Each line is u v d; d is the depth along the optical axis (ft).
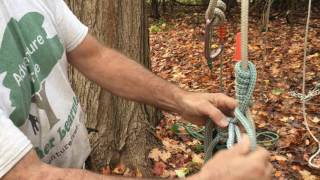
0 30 4.23
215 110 5.15
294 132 14.98
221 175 3.64
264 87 19.81
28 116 4.49
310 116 16.38
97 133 11.54
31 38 4.55
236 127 4.97
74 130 5.19
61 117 4.90
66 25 5.36
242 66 4.82
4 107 4.12
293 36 30.30
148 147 13.06
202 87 21.45
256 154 3.76
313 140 14.30
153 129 13.92
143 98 5.77
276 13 36.35
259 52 26.66
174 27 38.34
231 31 32.58
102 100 11.44
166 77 24.18
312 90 18.89
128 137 12.06
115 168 11.75
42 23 4.76
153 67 26.81
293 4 36.78
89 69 5.82
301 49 26.66
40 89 4.59
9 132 3.70
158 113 14.85
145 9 12.93
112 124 11.67
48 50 4.74
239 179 3.63
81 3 11.05
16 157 3.69
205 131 5.36
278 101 17.94
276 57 25.32
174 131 14.43
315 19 34.53
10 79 4.21
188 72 24.30
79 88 11.34
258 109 17.13
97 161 11.60
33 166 3.77
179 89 5.68
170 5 44.24
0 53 4.20
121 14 11.73
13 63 4.27
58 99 4.88
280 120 16.11
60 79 4.94
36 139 4.64
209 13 5.50
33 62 4.54
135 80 5.78
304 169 12.85
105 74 5.79
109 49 5.91
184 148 13.65
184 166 12.89
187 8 44.96
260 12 37.42
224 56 25.08
